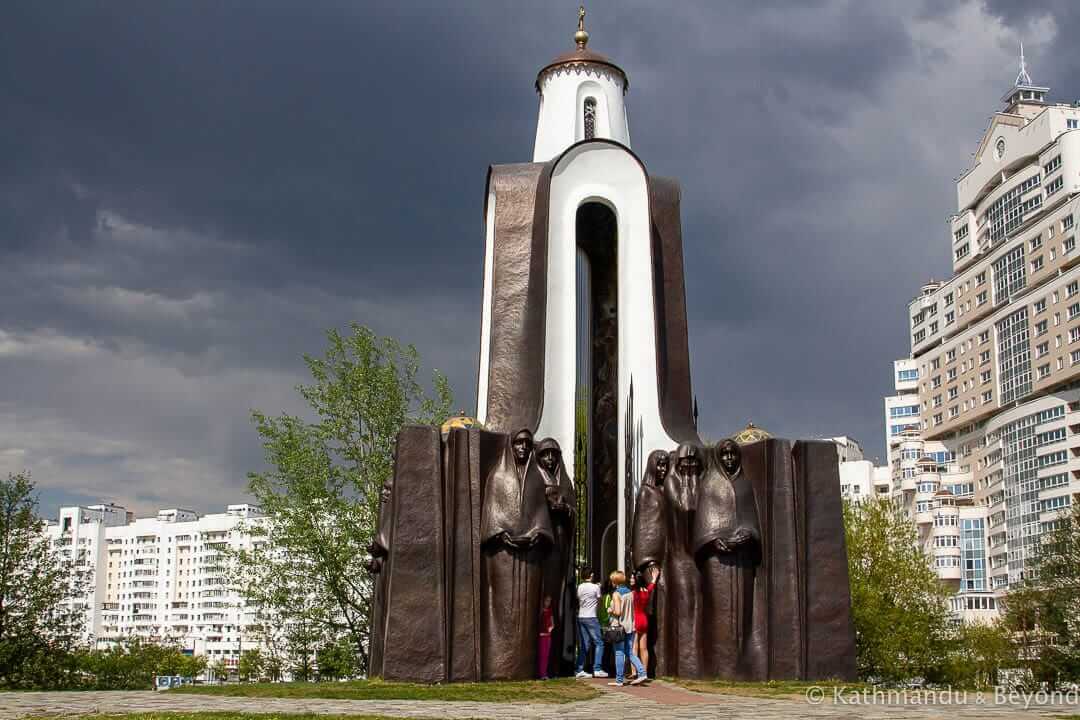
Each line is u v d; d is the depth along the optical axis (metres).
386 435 36.31
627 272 23.91
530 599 19.52
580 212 25.08
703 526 20.09
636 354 23.48
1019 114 96.75
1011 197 92.56
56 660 38.81
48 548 40.59
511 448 20.31
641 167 24.34
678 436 22.59
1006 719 12.75
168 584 142.25
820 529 20.55
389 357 37.16
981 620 75.69
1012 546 87.56
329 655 34.06
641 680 18.08
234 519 137.75
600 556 24.08
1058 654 45.75
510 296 23.27
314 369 36.50
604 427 24.97
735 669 19.48
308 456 34.94
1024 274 89.19
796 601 20.02
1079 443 80.38
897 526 40.38
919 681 40.94
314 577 34.75
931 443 108.19
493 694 16.59
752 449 20.94
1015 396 89.75
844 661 20.00
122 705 15.45
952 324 101.81
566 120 27.28
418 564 19.17
